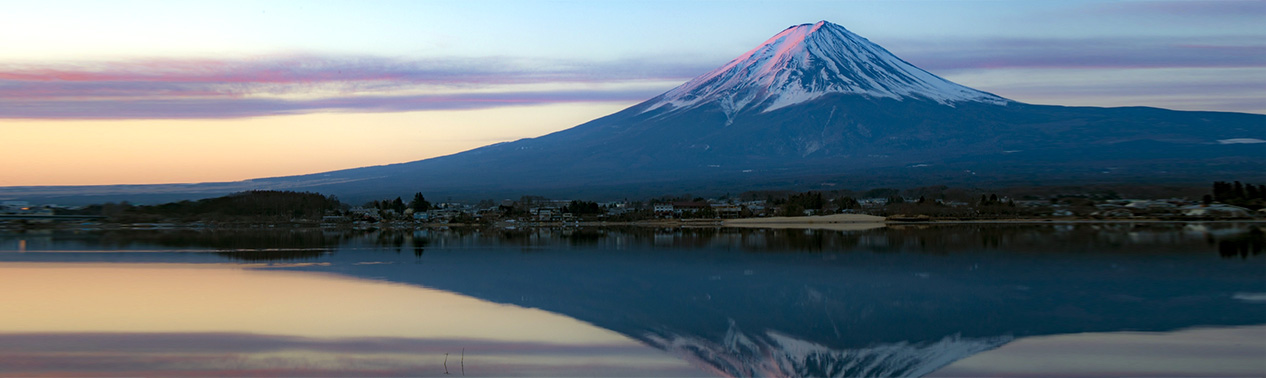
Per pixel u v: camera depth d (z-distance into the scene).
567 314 60.66
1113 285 74.31
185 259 102.56
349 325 55.69
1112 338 51.66
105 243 136.00
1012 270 86.81
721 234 162.25
